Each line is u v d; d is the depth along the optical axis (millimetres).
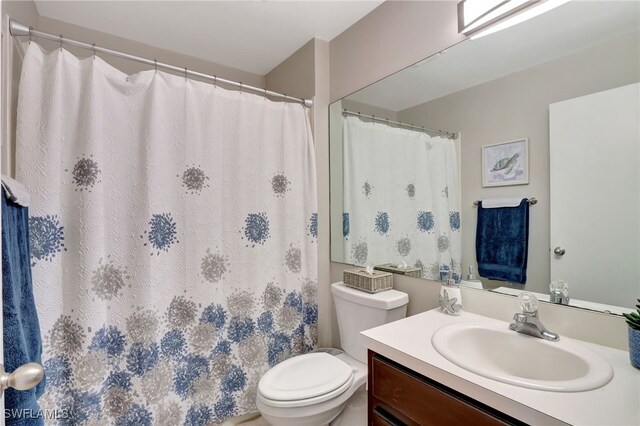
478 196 1352
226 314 1705
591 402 712
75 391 1298
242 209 1764
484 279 1322
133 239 1453
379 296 1564
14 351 771
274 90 2465
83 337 1306
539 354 1017
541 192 1166
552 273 1133
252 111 1806
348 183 1987
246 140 1781
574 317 1068
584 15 1067
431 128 1521
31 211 1240
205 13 1788
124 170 1458
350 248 1977
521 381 785
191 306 1583
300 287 1948
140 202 1464
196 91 1628
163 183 1517
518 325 1091
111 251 1424
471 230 1374
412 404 958
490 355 1108
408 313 1622
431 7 1499
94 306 1331
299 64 2188
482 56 1324
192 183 1597
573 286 1082
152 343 1454
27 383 583
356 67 1905
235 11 1773
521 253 1214
